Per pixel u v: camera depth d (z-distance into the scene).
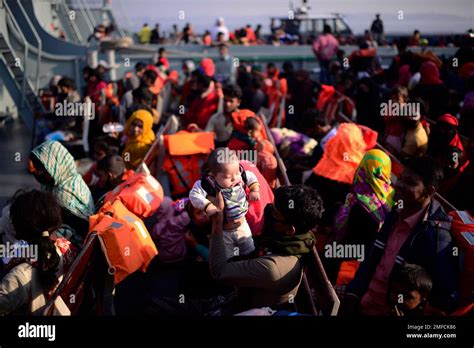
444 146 5.24
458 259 3.20
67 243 3.73
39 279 3.15
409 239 3.19
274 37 20.80
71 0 20.28
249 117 6.02
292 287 3.13
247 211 4.09
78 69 16.06
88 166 8.30
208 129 7.21
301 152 6.81
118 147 6.85
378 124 9.18
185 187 6.40
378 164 4.03
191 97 10.23
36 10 16.22
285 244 3.10
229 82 15.48
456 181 5.11
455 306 3.16
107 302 4.09
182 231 5.19
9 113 13.25
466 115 6.79
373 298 3.33
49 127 9.65
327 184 5.14
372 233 4.04
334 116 10.78
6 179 8.65
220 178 3.76
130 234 4.00
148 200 4.64
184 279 4.52
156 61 16.64
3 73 12.61
